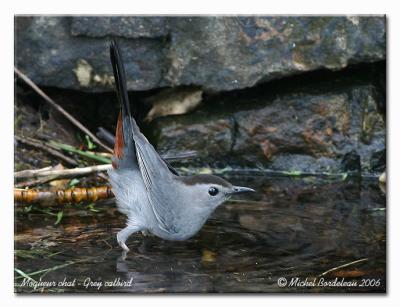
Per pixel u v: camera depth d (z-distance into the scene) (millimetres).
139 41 11820
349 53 11812
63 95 12516
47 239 8773
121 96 8852
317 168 12289
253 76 11969
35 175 10211
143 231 9148
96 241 8781
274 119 12266
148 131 12484
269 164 12375
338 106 12141
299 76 12461
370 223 9484
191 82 12039
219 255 8367
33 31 11695
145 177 8680
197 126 12172
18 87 12102
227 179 11859
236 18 11812
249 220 9664
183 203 8773
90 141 12273
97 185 10891
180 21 11805
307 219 9695
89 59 11859
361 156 12211
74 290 7215
